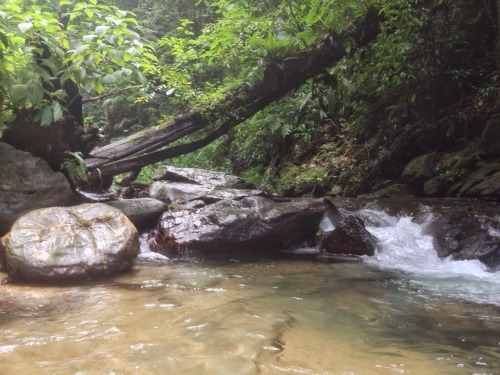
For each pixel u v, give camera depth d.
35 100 4.75
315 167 9.97
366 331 2.76
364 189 8.97
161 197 6.43
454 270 4.71
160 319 2.88
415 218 6.25
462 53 8.24
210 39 8.17
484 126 7.72
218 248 5.27
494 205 6.32
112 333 2.62
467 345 2.54
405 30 7.36
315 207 5.84
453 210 6.09
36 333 2.62
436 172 7.82
